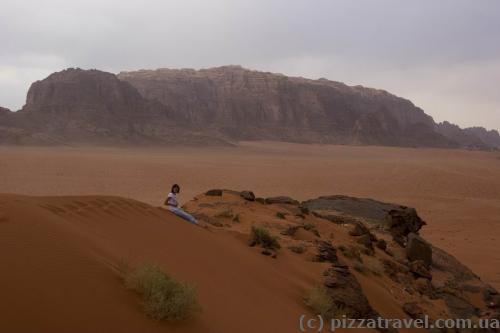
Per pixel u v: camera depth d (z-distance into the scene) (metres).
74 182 60.66
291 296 9.61
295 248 12.73
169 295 6.02
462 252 31.83
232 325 6.87
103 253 6.88
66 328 4.81
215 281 8.43
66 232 6.72
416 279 17.28
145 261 7.69
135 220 9.73
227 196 18.30
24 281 5.14
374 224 23.59
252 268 10.12
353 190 65.38
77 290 5.45
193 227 11.29
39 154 96.50
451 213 50.34
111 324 5.19
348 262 14.35
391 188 67.88
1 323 4.48
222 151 157.62
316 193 61.84
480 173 95.25
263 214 16.75
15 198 7.20
